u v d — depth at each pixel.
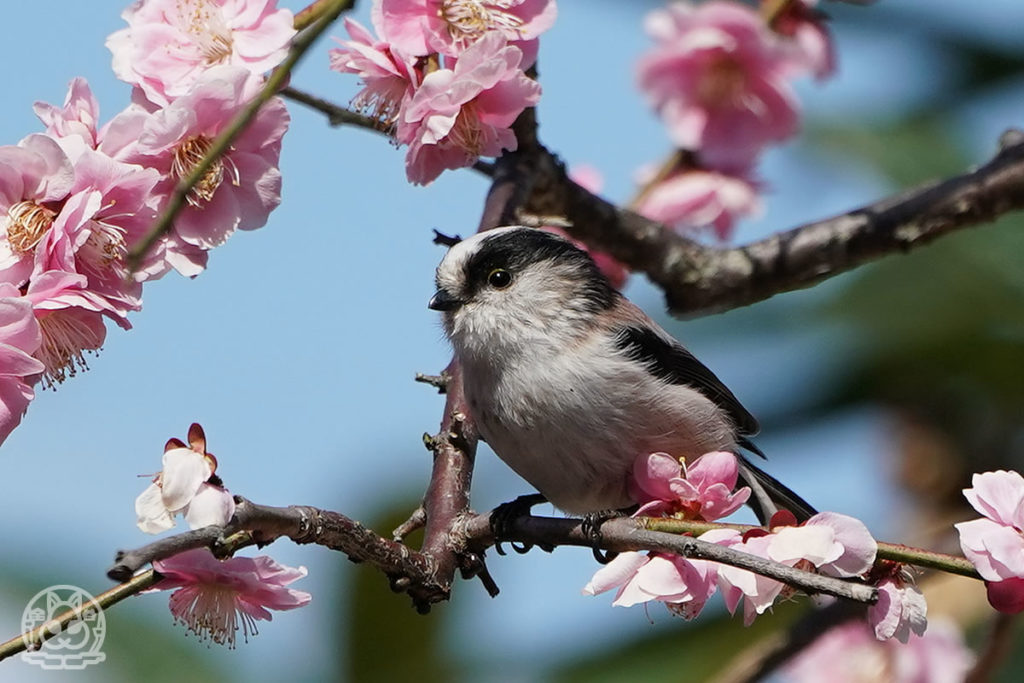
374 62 7.57
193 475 6.25
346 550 6.95
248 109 6.14
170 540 5.82
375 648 8.45
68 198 6.75
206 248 7.02
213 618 6.49
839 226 9.94
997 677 9.13
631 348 9.20
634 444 9.03
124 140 6.90
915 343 10.16
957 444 10.30
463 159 7.81
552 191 9.82
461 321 9.46
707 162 10.86
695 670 9.18
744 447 10.09
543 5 7.57
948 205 9.74
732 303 10.30
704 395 9.57
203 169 6.06
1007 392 10.09
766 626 9.43
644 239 10.20
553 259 9.55
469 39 7.52
